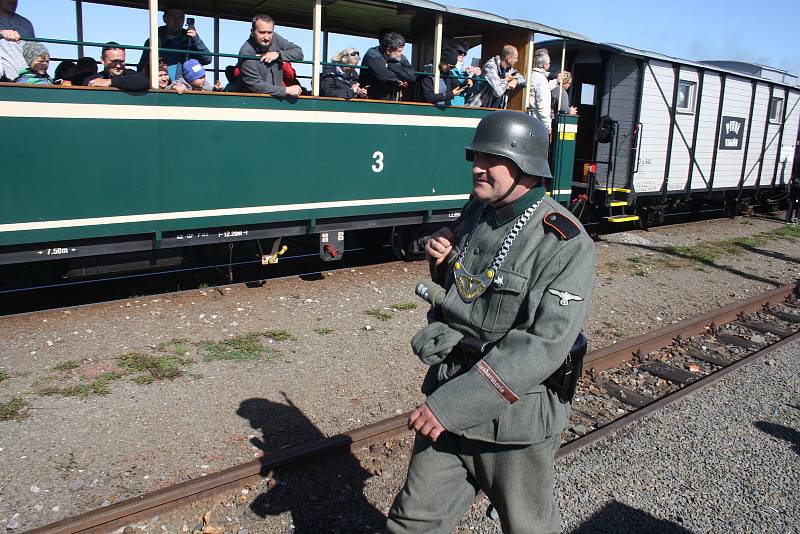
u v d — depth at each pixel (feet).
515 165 7.26
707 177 47.88
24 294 22.95
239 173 22.40
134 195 20.27
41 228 18.76
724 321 23.73
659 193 43.37
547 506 7.47
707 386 17.42
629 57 39.63
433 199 28.35
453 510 7.72
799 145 52.21
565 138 33.73
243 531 10.56
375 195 26.30
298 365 17.57
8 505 10.87
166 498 10.72
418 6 25.57
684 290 28.32
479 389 6.77
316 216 24.70
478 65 32.78
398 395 16.02
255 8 27.43
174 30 22.45
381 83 26.25
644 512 11.78
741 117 50.21
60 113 18.61
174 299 22.47
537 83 31.12
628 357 19.53
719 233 45.21
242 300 22.88
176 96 20.70
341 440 12.86
